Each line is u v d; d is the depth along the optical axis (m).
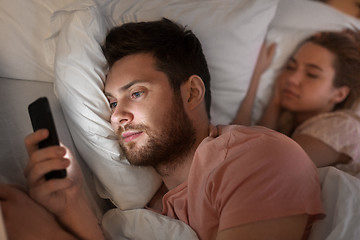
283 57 1.37
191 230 0.89
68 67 0.98
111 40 1.01
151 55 0.98
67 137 1.02
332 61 1.35
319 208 0.79
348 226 0.80
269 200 0.77
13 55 1.04
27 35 1.06
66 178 0.76
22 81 1.07
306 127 1.33
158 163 0.98
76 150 1.04
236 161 0.84
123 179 1.00
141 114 0.95
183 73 1.00
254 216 0.75
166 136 0.95
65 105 1.00
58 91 1.01
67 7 1.03
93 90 0.99
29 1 1.06
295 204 0.77
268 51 1.37
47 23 1.08
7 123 0.93
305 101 1.37
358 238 0.78
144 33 0.99
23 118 0.98
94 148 1.00
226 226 0.77
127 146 0.96
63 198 0.80
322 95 1.35
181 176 1.01
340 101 1.34
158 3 1.16
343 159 1.28
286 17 1.38
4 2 1.03
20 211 0.73
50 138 0.75
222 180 0.84
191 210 0.91
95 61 1.01
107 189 1.01
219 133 1.01
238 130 0.93
